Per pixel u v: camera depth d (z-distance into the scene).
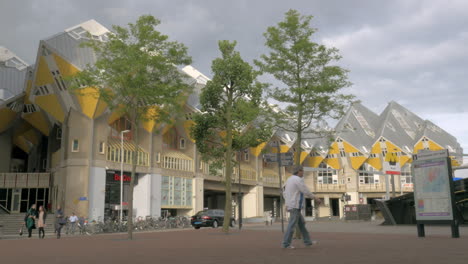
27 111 52.16
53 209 45.44
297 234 14.78
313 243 9.89
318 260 6.30
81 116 43.41
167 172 52.44
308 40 17.23
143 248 11.12
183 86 20.52
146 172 49.12
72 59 41.19
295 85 17.75
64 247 12.85
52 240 19.06
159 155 51.41
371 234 15.60
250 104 20.92
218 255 7.98
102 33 45.44
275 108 18.33
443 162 12.57
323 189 84.25
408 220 26.88
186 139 58.03
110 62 18.89
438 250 7.65
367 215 51.47
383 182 84.25
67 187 42.19
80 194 42.00
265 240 13.39
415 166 13.45
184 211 56.19
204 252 8.92
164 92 19.00
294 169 8.73
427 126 90.75
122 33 19.41
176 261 7.11
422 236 13.14
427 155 13.04
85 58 41.91
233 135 23.14
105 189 45.31
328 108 17.39
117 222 34.66
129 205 18.38
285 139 70.75
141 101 20.17
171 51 19.42
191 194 56.41
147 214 48.31
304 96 17.36
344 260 6.25
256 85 21.11
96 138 43.88
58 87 43.12
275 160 17.72
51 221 39.69
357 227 25.47
